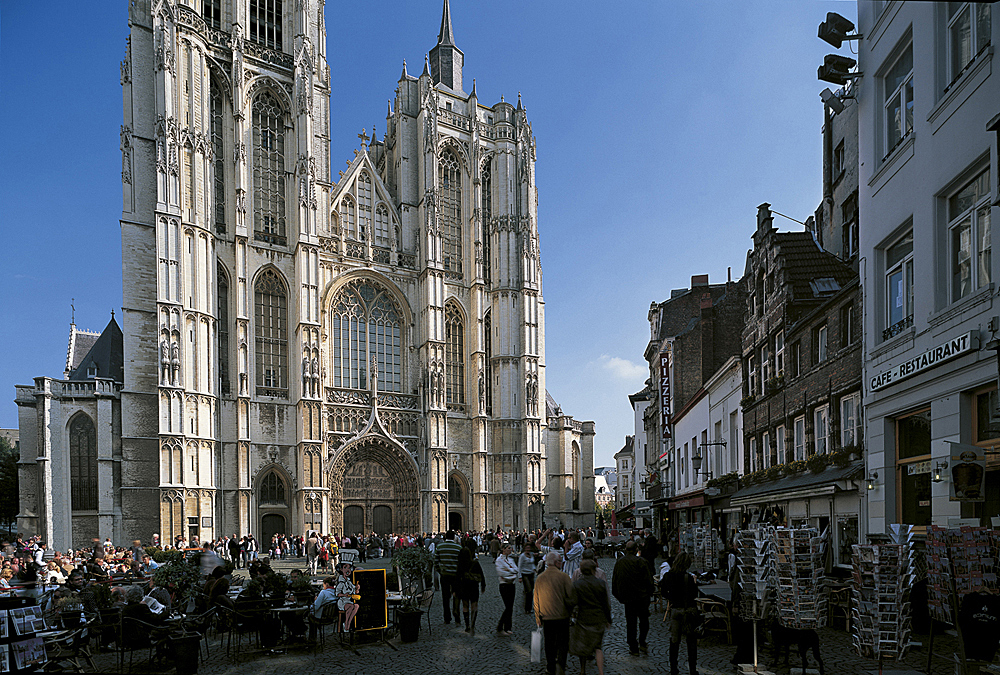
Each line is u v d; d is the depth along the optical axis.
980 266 13.62
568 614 11.60
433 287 72.81
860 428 18.94
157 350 55.59
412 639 15.95
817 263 25.23
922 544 14.90
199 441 55.66
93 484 54.88
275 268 63.81
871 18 18.30
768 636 13.99
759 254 28.11
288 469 61.72
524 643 15.57
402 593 17.84
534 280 80.12
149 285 56.53
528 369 77.50
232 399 59.72
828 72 19.06
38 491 54.09
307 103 65.81
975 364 13.06
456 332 77.50
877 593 12.08
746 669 12.10
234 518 58.09
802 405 23.22
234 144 62.72
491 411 77.00
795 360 24.41
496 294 78.56
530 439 76.44
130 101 59.34
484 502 73.81
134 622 14.14
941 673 11.32
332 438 65.75
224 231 62.19
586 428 96.75
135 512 53.22
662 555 37.44
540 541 35.12
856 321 19.19
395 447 68.12
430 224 73.44
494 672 12.91
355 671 13.30
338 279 69.12
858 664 12.20
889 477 16.91
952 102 14.07
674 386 50.59
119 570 25.95
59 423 54.56
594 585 11.45
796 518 23.00
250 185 63.44
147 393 55.03
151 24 58.97
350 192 72.44
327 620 15.21
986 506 12.94
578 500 91.06
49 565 25.94
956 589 10.48
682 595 11.98
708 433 38.03
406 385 72.12
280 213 66.06
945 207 14.85
